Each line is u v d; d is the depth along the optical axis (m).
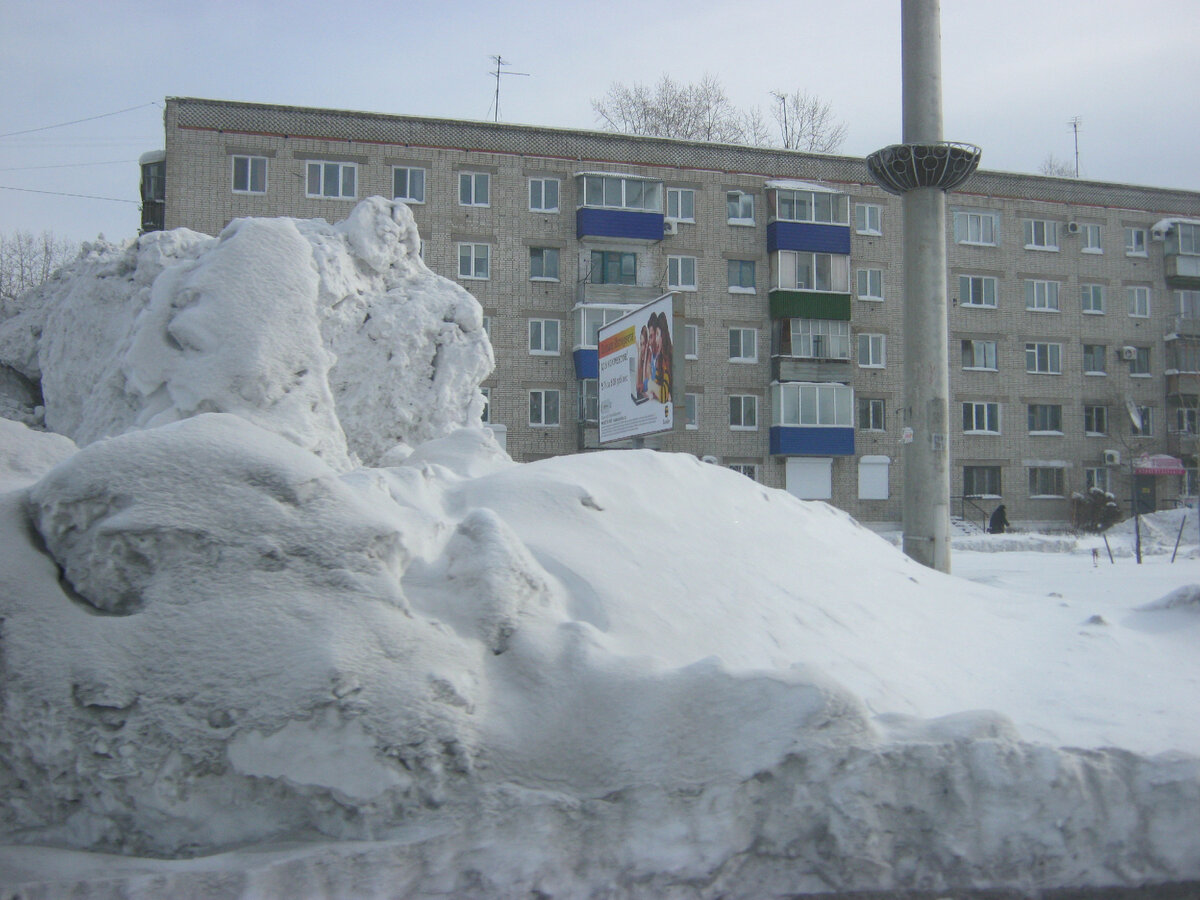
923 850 3.19
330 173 32.19
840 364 36.19
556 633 3.74
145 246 8.70
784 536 6.36
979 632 5.95
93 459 3.49
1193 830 3.34
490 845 2.96
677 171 35.75
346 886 2.81
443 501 5.36
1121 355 40.50
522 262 34.16
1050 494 39.75
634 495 5.88
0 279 45.53
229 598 3.28
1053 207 40.16
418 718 3.11
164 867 2.84
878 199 37.66
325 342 8.09
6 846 2.95
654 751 3.24
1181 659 5.85
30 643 3.11
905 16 11.81
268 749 3.02
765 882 3.11
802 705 3.28
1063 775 3.29
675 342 12.66
